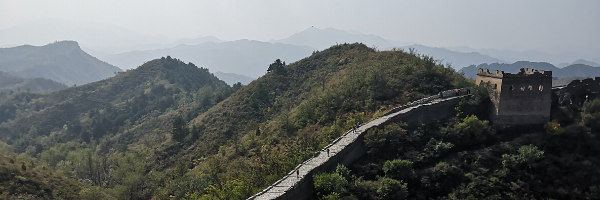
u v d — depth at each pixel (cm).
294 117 7825
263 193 3469
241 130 9562
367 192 3966
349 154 4622
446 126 5356
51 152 10819
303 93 10819
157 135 11894
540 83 5303
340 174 4134
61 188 5909
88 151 8794
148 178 7319
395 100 6700
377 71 7794
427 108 5497
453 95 6275
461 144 5031
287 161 4847
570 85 5669
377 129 4941
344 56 12669
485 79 5841
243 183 4216
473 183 4328
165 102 18625
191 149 9419
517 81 5294
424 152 4800
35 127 16988
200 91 17912
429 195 4234
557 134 5069
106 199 5784
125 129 15462
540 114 5344
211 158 6912
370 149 4769
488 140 5134
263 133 7762
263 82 12725
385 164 4378
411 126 5281
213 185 4994
